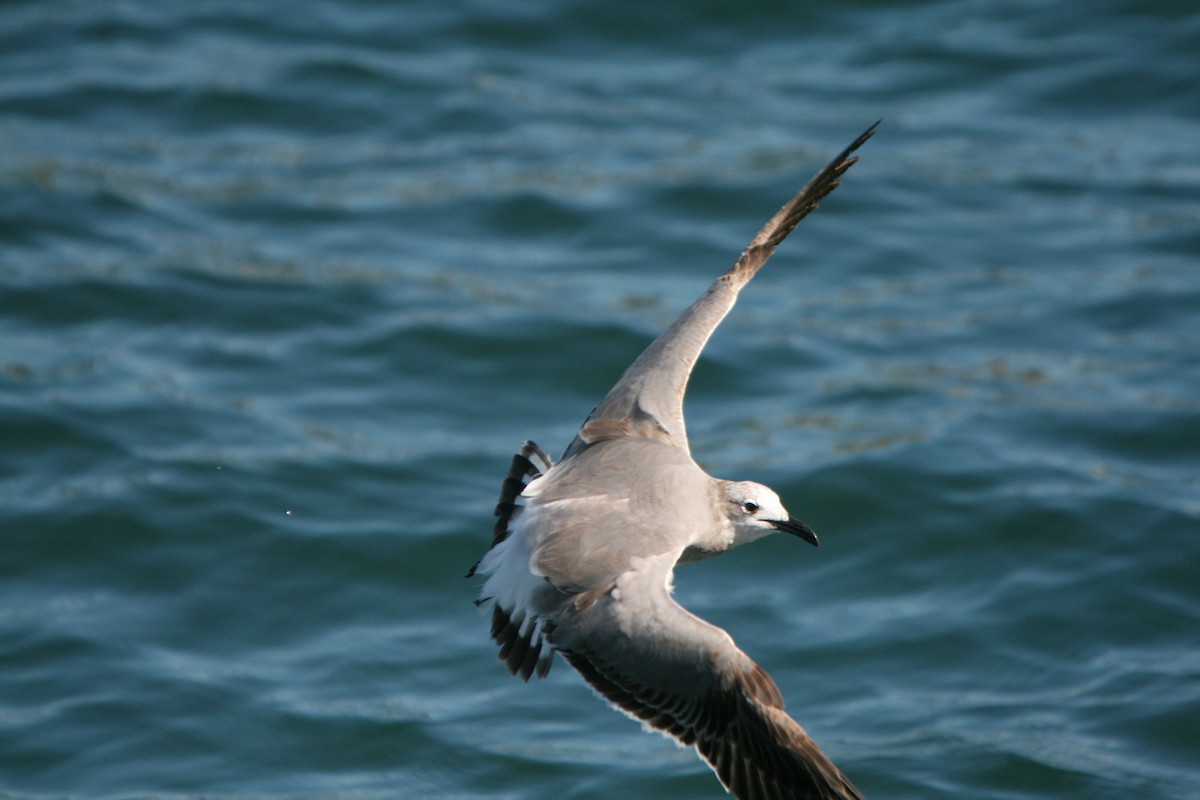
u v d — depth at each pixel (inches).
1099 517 633.0
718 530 396.8
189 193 871.1
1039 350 762.2
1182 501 645.3
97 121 927.0
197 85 955.3
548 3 1040.8
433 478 667.4
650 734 532.7
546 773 512.1
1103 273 820.0
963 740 522.9
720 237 843.4
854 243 850.1
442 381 738.2
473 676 560.7
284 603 595.5
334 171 896.9
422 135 927.7
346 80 968.9
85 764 513.0
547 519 367.2
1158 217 862.5
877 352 761.6
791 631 583.5
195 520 631.2
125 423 690.2
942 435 691.4
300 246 832.9
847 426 703.1
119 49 996.6
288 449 679.7
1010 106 962.7
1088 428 698.2
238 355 748.6
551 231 851.4
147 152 904.3
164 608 590.2
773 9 1043.9
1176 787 500.4
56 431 679.7
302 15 1035.3
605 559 353.7
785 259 838.5
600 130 929.5
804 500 650.2
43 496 641.6
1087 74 984.9
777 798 336.2
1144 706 536.7
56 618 581.0
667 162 898.1
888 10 1051.9
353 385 732.7
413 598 601.0
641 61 1003.9
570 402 726.5
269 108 944.3
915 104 965.2
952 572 612.4
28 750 516.7
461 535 629.3
